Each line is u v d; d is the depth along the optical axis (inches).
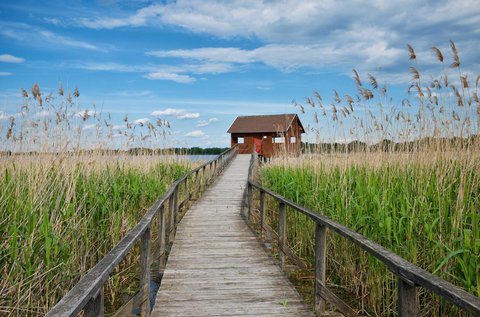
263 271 229.3
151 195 380.8
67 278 190.7
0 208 178.1
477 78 221.1
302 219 285.4
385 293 191.0
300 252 283.6
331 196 255.4
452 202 189.8
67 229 203.6
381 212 190.5
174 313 166.2
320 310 162.6
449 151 225.6
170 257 259.9
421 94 252.1
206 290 196.1
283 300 182.1
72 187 218.7
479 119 213.3
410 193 219.5
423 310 167.8
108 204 263.9
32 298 171.0
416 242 180.9
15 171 206.2
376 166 258.4
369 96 288.7
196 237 319.3
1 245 163.3
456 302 72.0
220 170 835.4
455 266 157.8
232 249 281.3
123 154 373.4
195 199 512.4
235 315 164.2
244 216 410.6
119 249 112.0
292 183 343.6
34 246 177.8
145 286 148.8
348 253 214.4
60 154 232.5
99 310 91.6
